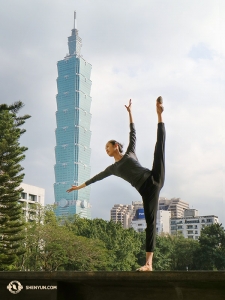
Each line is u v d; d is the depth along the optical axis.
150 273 2.40
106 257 28.33
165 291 2.48
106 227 30.25
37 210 28.45
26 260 26.20
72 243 27.31
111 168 3.46
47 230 27.02
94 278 2.51
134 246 29.47
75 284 2.67
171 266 26.72
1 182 17.22
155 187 3.19
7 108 18.66
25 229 26.17
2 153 17.58
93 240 28.19
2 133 17.83
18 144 18.34
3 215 17.84
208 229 26.94
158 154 3.24
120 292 2.60
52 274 2.58
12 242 19.06
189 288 2.40
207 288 2.34
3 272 2.66
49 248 26.94
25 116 19.11
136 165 3.30
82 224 30.30
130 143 3.49
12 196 17.72
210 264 25.89
